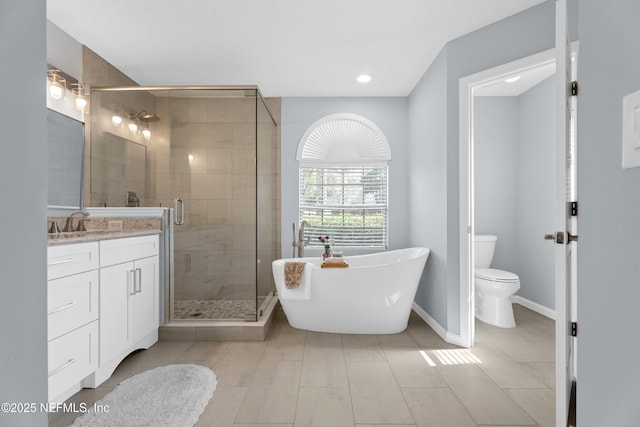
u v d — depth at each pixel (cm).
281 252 416
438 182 303
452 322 279
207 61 319
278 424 169
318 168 423
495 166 404
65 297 178
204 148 319
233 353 258
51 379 169
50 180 264
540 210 362
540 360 245
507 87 376
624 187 68
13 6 64
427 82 334
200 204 319
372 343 279
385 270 291
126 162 311
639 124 61
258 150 321
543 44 227
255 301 306
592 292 81
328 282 295
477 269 355
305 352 260
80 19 250
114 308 221
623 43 68
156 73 346
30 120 68
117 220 295
